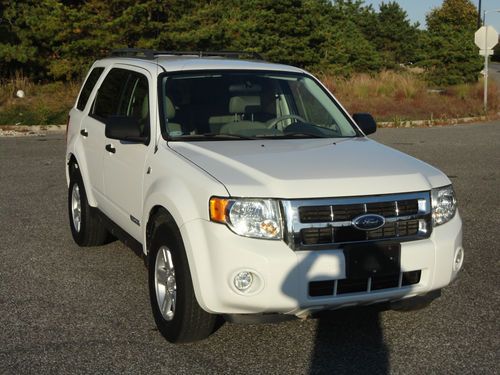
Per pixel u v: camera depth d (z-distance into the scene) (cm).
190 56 664
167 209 449
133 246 549
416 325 500
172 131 519
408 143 1639
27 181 1062
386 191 431
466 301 550
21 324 496
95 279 600
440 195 457
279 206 412
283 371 424
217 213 413
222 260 407
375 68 3888
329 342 469
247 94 564
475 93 2867
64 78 2327
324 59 3177
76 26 2136
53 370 421
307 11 3069
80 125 693
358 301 425
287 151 487
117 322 502
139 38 2212
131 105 585
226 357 443
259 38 2953
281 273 403
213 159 463
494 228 793
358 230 422
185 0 2264
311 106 587
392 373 421
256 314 417
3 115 1931
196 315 434
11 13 2244
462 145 1596
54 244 711
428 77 3503
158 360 437
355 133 578
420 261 434
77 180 688
